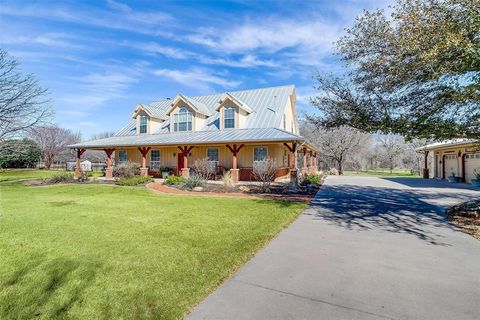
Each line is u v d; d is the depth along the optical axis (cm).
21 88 1593
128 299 341
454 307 321
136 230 654
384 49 773
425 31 636
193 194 1350
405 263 456
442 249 527
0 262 459
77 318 305
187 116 2214
